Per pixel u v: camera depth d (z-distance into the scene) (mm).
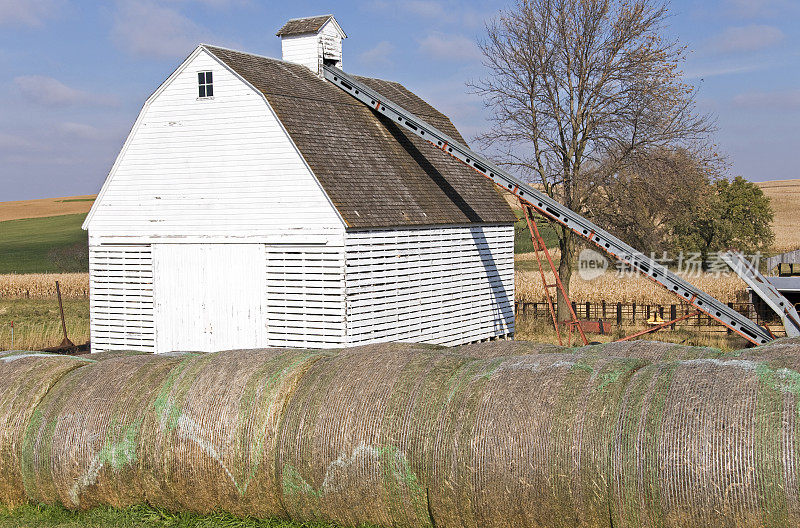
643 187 31406
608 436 8406
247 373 10578
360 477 9531
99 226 23812
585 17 32094
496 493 8797
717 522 7832
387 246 21922
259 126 21516
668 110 31484
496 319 27016
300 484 9828
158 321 22984
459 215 24719
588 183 32188
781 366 8242
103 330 23797
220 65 21969
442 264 24234
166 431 10469
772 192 123812
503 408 8977
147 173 23031
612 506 8312
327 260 20672
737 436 7828
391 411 9531
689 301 21250
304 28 26875
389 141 25125
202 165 22297
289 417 10047
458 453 9008
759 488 7668
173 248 22719
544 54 32656
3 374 11711
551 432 8641
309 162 20812
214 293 22219
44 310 41688
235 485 10172
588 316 31578
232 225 21922
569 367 9133
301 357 10891
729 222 62844
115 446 10641
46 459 10859
